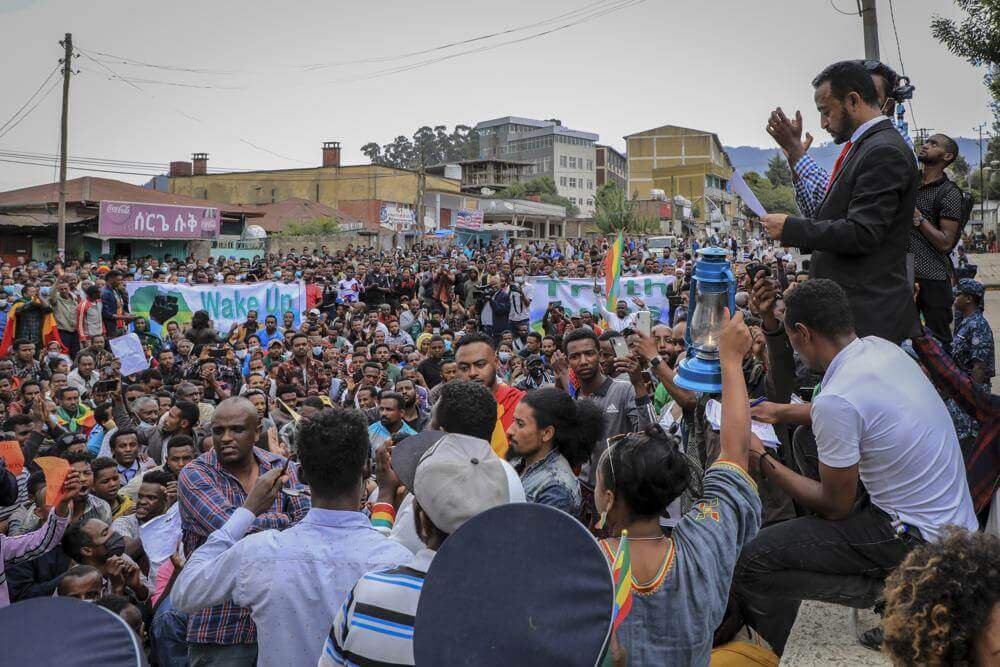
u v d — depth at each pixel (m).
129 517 6.22
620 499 2.37
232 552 2.99
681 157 89.62
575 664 1.80
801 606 3.83
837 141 3.64
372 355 12.72
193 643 3.60
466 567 1.92
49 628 1.63
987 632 1.65
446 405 3.53
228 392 11.04
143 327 16.00
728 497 2.48
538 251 40.59
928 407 2.96
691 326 3.00
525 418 3.97
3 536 5.36
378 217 63.62
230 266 25.20
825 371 3.12
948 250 5.25
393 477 3.67
